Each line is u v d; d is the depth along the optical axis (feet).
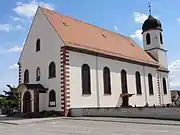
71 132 50.14
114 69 119.03
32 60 114.21
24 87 102.83
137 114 83.15
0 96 163.22
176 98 203.21
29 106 104.78
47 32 107.76
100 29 139.23
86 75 104.53
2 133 51.96
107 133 47.85
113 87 116.78
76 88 99.09
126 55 130.62
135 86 131.03
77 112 94.63
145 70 141.38
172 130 51.65
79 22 126.72
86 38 116.16
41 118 88.43
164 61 166.81
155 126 59.98
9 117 99.45
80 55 102.99
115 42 138.10
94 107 101.96
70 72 97.76
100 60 111.96
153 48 164.35
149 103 140.05
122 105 120.06
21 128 61.31
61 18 117.19
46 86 104.22
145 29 169.07
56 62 100.78
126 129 54.13
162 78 159.63
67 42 99.91
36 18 115.03
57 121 77.61
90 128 56.85
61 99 95.91
